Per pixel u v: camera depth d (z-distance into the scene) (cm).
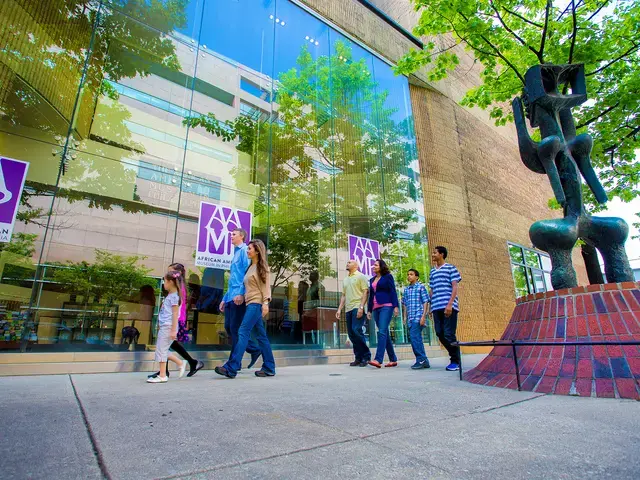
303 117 903
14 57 559
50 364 430
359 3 1143
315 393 269
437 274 502
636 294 281
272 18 909
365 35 1120
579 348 277
